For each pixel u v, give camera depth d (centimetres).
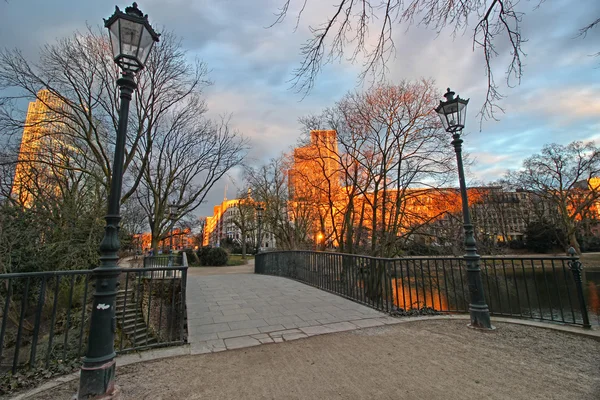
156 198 1892
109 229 281
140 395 270
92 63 1268
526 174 3928
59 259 879
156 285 1088
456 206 1210
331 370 321
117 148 292
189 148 1966
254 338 436
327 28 343
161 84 1504
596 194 3494
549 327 454
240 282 1074
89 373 255
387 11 326
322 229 1827
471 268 487
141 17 305
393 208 1252
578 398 255
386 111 1211
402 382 290
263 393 272
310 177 1800
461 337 425
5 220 824
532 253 4041
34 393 281
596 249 4256
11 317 785
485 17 328
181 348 395
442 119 550
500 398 257
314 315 570
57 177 1157
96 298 271
